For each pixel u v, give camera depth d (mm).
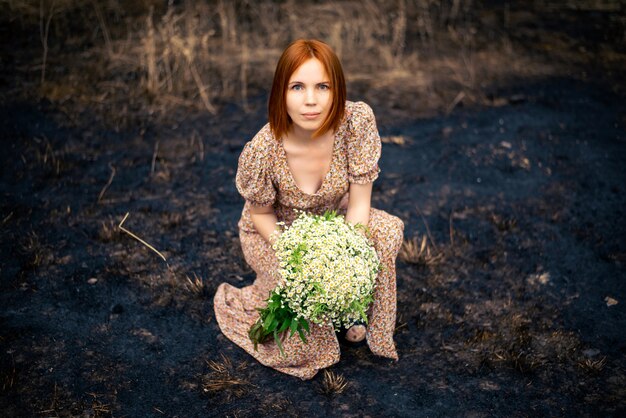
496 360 3219
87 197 4555
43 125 5371
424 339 3379
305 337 2980
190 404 2936
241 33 7328
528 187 4887
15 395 2926
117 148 5207
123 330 3373
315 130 2697
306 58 2576
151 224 4312
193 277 3828
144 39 6566
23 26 6883
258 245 3156
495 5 8664
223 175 4965
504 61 7066
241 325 3334
